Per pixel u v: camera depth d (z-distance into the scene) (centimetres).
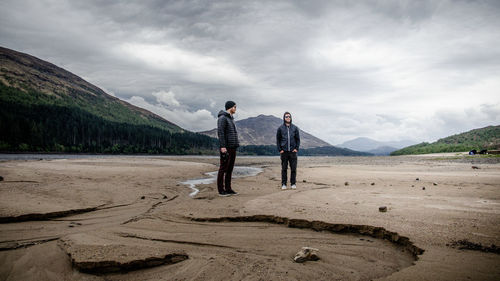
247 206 507
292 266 253
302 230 379
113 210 519
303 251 270
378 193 613
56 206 504
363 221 369
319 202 518
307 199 555
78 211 492
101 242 322
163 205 571
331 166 1980
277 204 511
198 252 295
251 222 426
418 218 373
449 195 559
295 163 781
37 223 420
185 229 387
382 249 298
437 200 504
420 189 663
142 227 398
